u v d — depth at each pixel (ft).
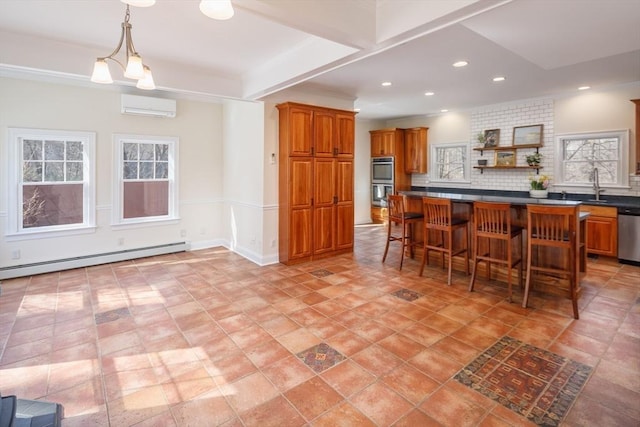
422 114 25.02
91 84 14.93
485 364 7.77
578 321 9.89
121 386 7.12
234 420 6.13
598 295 11.90
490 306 11.03
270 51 11.86
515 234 11.81
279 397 6.74
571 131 18.39
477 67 13.56
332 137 16.89
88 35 10.34
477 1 6.84
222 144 19.74
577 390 6.81
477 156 22.59
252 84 14.17
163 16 9.11
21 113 13.94
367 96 18.48
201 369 7.72
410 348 8.50
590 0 7.86
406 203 17.13
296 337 9.12
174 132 18.04
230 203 18.99
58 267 14.79
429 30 8.18
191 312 10.76
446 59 12.55
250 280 13.80
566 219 10.25
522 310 10.69
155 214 17.99
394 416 6.17
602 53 11.34
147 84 7.68
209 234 19.67
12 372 7.59
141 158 17.39
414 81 15.46
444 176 24.72
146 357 8.21
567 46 10.71
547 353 8.19
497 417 6.12
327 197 16.92
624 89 16.60
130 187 17.15
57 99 14.69
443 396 6.70
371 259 16.94
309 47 11.00
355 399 6.64
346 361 7.97
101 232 16.25
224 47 11.46
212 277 14.21
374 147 27.68
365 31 8.71
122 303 11.46
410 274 14.48
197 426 6.00
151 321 10.12
